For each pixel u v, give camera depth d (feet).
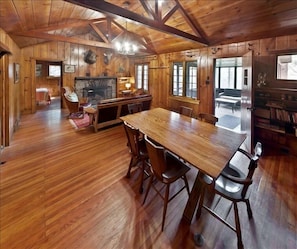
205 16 13.83
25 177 9.31
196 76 19.92
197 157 5.90
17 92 18.92
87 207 7.29
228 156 5.99
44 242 5.76
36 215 6.83
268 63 13.50
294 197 7.95
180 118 11.00
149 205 7.45
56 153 12.19
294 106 12.32
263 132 13.74
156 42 21.47
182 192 8.24
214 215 6.20
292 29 12.09
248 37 14.47
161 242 5.83
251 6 11.59
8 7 9.14
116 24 19.52
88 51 27.25
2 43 11.20
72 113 22.66
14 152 12.20
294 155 12.08
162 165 6.27
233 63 31.86
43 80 36.88
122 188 8.53
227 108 28.99
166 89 23.67
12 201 7.56
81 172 9.86
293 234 6.14
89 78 27.76
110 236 6.01
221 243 5.83
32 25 13.51
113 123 18.42
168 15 12.50
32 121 19.86
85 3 7.83
